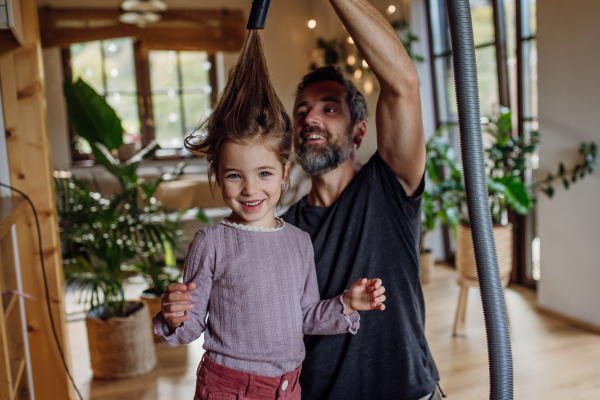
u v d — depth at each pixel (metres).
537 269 3.89
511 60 3.80
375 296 0.86
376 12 0.91
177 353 3.16
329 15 5.42
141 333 2.88
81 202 2.93
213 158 0.88
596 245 3.09
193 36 5.88
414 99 0.94
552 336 3.08
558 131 3.23
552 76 3.23
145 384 2.77
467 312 3.52
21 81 2.13
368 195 1.04
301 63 5.82
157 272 3.35
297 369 0.92
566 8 3.10
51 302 2.24
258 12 0.86
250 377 0.86
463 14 0.78
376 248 1.03
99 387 2.75
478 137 0.79
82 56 5.99
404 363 1.02
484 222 0.78
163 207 3.14
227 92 0.87
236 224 0.90
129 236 2.90
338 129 1.06
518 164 3.29
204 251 0.89
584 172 3.09
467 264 3.15
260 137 0.84
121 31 5.68
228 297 0.88
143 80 6.13
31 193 2.18
